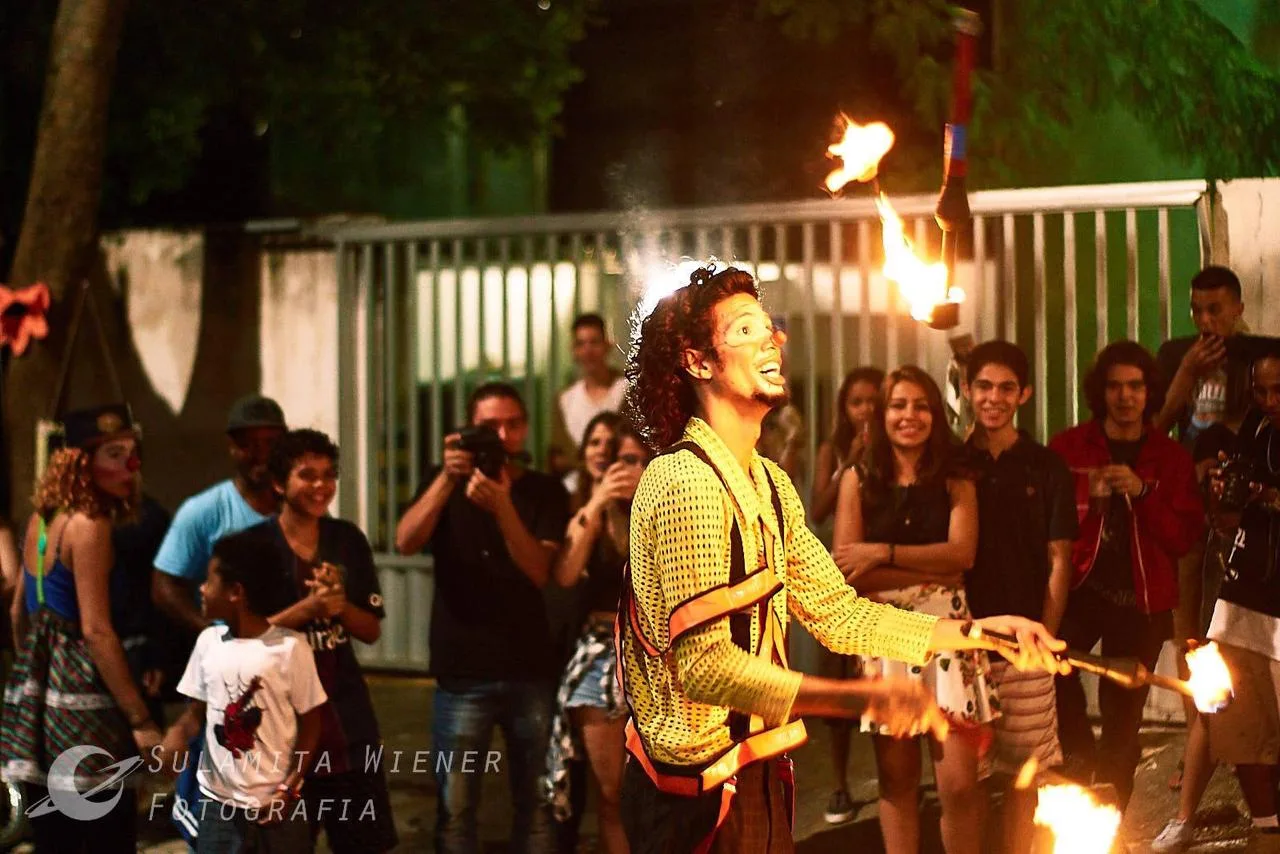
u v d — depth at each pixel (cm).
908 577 672
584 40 1591
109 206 1428
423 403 1267
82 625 659
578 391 1106
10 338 1107
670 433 428
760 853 419
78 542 660
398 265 1225
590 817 859
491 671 704
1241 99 1201
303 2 1284
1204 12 1212
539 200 2258
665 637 412
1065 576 698
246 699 612
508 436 766
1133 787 816
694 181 1552
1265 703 709
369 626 676
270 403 785
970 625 437
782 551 424
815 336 1069
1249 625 708
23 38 1355
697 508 404
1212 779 825
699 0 1532
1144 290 1151
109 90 1120
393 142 1588
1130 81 1214
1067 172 1293
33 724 671
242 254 1251
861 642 441
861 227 1035
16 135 1377
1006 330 997
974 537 676
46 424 1054
